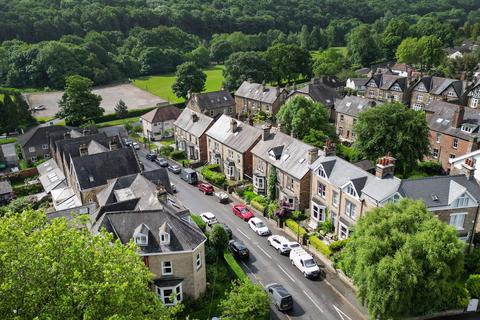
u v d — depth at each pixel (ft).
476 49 531.50
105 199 162.61
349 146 288.30
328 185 168.25
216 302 129.49
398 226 117.08
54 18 578.25
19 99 351.25
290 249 156.56
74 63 490.49
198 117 268.62
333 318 124.06
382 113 210.18
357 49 575.38
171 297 97.91
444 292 112.88
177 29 646.74
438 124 249.55
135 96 460.96
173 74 575.79
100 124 356.59
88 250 85.97
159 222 127.75
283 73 456.86
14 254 81.87
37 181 239.30
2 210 201.67
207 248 148.77
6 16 546.26
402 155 206.28
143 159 274.36
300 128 248.52
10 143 310.45
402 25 631.97
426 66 527.81
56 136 241.35
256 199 198.08
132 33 632.38
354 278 118.11
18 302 78.79
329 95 331.57
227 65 433.48
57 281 81.41
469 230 149.79
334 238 164.35
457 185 146.00
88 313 77.00
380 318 115.96
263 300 113.29
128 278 84.64
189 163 255.29
